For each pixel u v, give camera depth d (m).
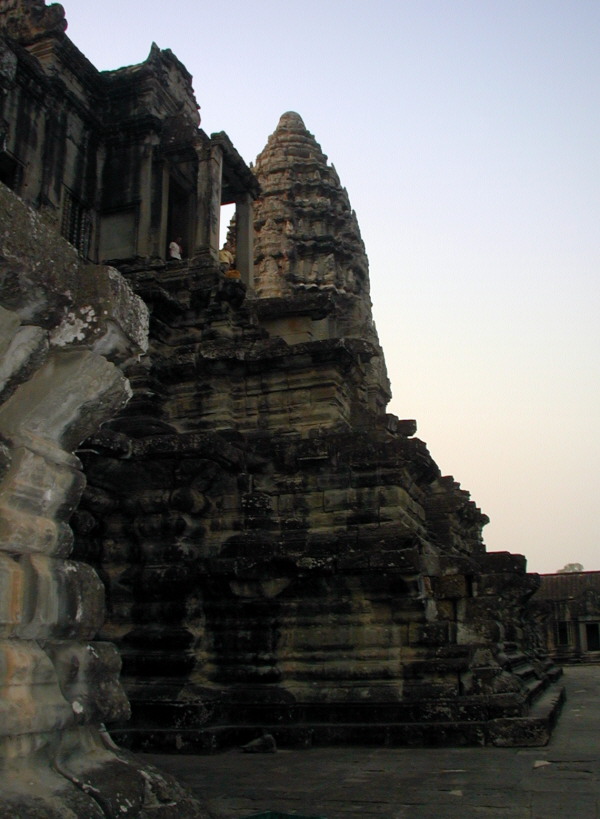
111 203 24.59
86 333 5.75
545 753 11.68
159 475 15.44
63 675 5.80
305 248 37.91
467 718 13.17
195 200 26.09
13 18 24.12
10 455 5.62
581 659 48.62
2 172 22.00
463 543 26.11
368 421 21.36
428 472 17.66
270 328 23.20
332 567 14.72
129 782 5.82
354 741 13.08
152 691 13.92
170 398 19.80
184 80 27.69
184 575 14.95
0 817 4.61
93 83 25.08
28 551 5.76
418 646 14.34
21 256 5.05
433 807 8.15
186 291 21.41
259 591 15.11
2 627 5.38
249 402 19.44
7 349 5.31
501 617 18.41
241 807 8.23
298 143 40.38
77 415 6.17
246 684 14.73
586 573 54.72
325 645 14.74
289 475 16.97
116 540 15.67
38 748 5.38
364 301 38.44
